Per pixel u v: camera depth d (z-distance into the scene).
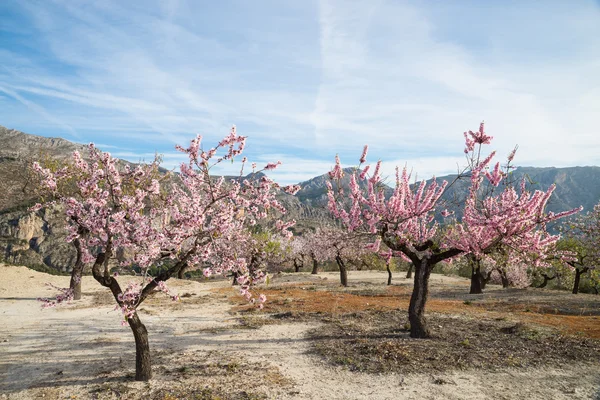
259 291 28.61
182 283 34.44
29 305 22.08
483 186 13.01
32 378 9.65
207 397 8.02
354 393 8.31
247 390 8.45
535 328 13.76
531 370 9.65
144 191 9.78
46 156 21.00
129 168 10.38
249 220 10.73
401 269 58.66
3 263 36.31
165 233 9.01
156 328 15.40
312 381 9.04
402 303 20.94
